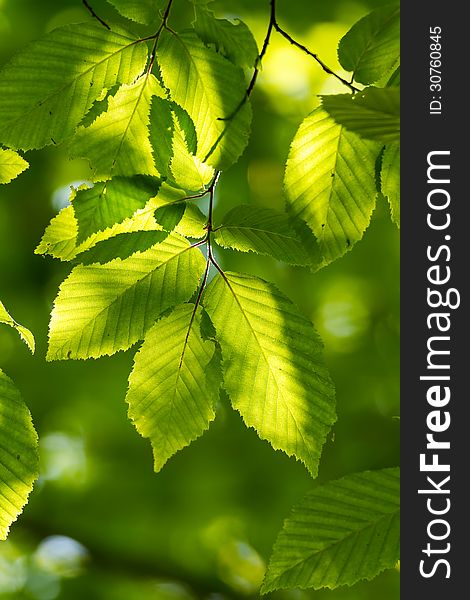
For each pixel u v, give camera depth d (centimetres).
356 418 570
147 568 601
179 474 572
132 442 593
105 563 600
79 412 585
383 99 142
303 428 187
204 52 180
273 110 575
